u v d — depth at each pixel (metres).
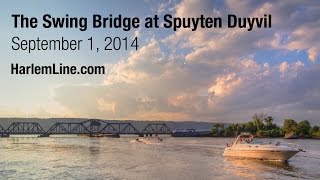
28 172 47.00
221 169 50.31
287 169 50.66
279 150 60.16
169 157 70.19
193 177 42.97
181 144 133.38
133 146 118.69
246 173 46.53
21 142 155.50
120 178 41.97
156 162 59.97
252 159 63.31
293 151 59.62
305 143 152.25
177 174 45.25
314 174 45.81
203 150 93.50
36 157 70.69
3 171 48.00
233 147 67.12
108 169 50.12
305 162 60.00
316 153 80.81
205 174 45.47
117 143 150.38
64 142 160.50
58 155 76.44
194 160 63.34
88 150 95.50
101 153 83.06
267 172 47.44
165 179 41.31
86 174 45.12
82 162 60.19
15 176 43.44
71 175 44.31
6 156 73.06
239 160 62.75
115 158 68.38
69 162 60.25
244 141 66.19
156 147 110.94
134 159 66.12
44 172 46.97
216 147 109.25
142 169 50.25
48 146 117.88
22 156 73.25
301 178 42.62
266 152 61.38
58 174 45.12
